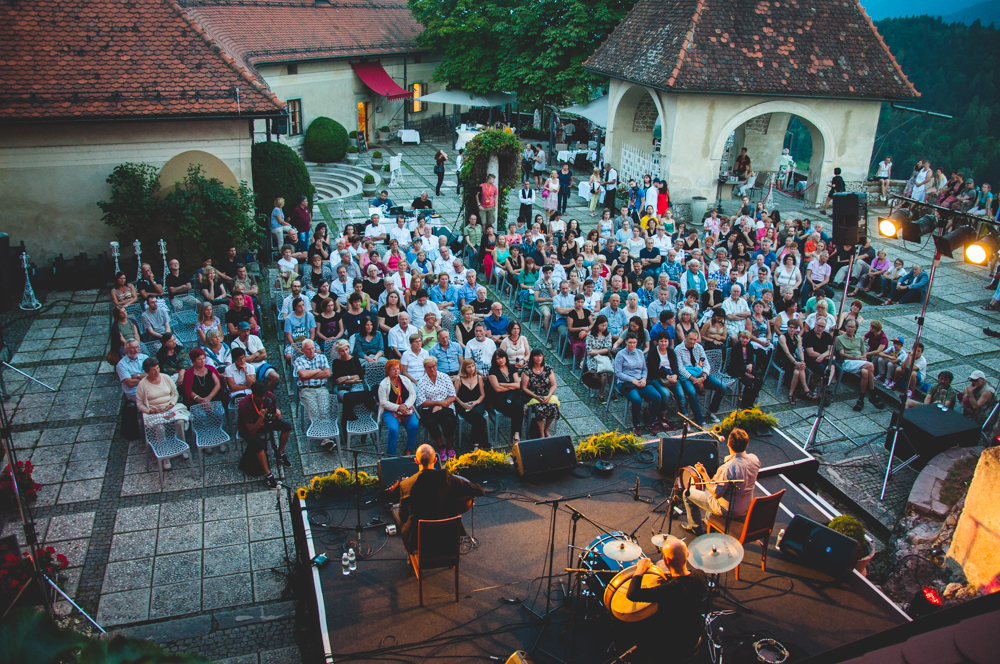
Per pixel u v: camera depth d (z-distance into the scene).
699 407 11.14
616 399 11.97
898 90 22.05
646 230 17.17
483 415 10.12
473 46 30.36
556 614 6.55
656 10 24.23
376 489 8.24
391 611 6.55
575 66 26.95
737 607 6.63
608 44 25.59
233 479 9.58
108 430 10.62
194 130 16.39
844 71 22.05
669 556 5.21
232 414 10.60
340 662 5.98
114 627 7.21
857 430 11.27
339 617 6.46
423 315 12.30
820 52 22.17
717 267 14.44
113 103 15.35
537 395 10.35
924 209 21.53
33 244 15.97
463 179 18.44
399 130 32.06
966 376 13.20
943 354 14.03
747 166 24.72
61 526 8.61
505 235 16.33
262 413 9.22
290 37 28.28
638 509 8.00
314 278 14.16
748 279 14.64
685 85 20.91
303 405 10.29
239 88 16.33
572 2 27.03
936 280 17.91
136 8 16.61
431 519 6.36
